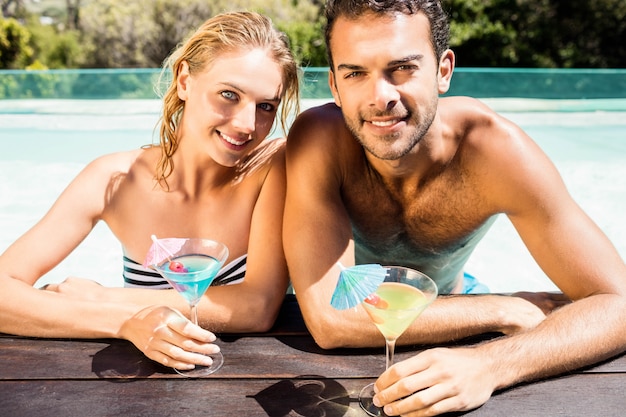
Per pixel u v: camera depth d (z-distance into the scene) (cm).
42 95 712
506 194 199
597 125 661
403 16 168
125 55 1297
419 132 180
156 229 230
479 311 179
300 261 187
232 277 237
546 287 364
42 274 198
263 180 229
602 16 1165
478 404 151
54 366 167
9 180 503
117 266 389
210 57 195
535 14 1174
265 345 178
